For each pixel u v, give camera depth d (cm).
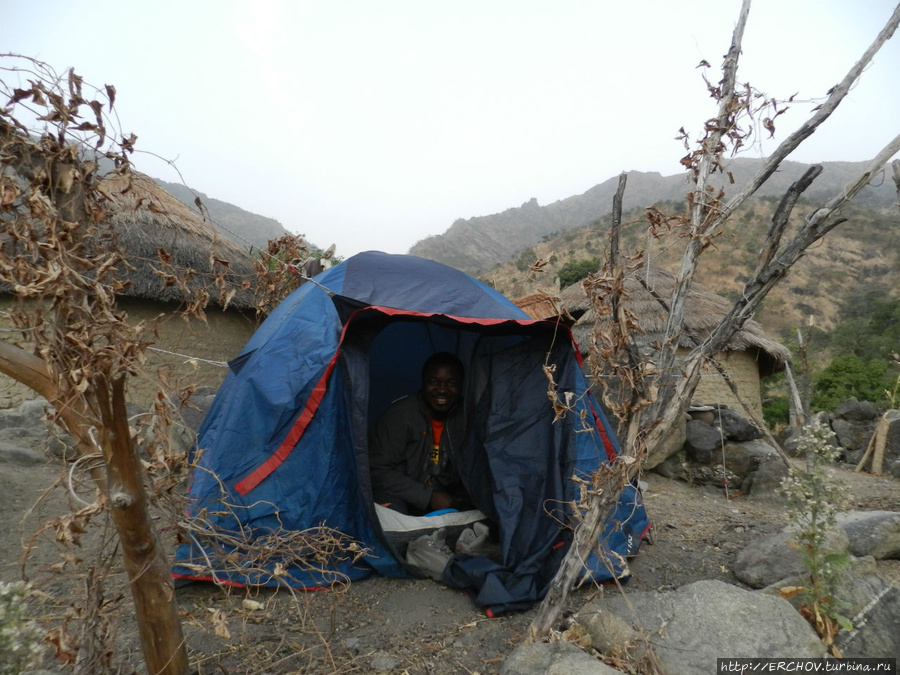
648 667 238
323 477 345
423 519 373
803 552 278
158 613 201
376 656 265
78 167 181
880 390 1323
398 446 410
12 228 169
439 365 409
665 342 274
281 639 275
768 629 251
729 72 281
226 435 353
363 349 355
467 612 310
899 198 367
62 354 176
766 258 272
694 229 269
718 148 273
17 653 157
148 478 208
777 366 1112
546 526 350
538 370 389
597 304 268
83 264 176
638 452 264
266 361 371
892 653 258
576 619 279
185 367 824
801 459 568
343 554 344
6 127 171
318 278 448
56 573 212
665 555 382
